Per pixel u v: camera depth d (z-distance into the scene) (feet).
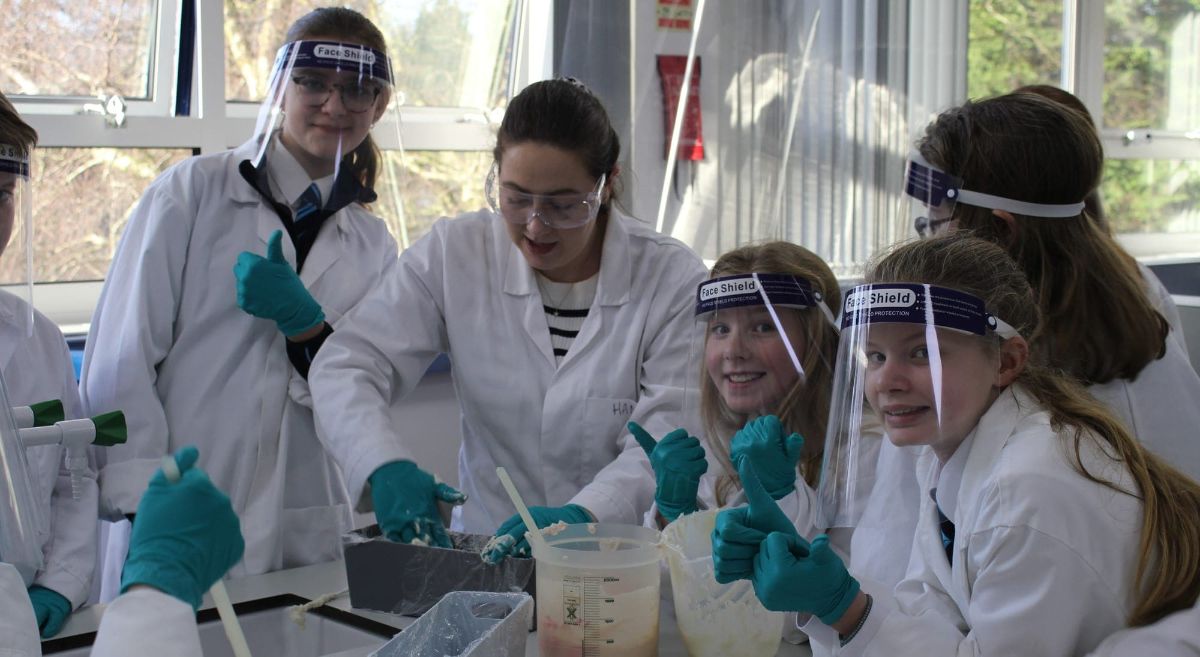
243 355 6.48
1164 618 3.71
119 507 5.86
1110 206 15.06
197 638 2.78
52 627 4.85
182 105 9.34
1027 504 3.73
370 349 6.21
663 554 4.52
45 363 5.60
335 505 6.68
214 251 6.47
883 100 11.68
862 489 4.15
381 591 4.84
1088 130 5.22
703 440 5.25
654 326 6.25
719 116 10.95
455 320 6.31
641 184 10.63
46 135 8.50
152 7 9.04
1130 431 4.33
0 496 3.75
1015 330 4.04
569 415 6.15
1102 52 14.51
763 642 4.30
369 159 6.57
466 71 10.23
